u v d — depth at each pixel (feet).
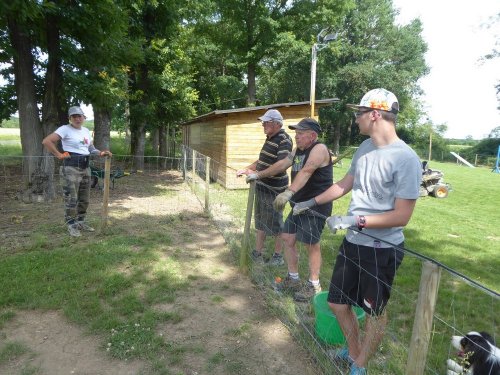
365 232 7.35
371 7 107.96
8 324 10.44
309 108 38.40
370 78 104.68
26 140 24.81
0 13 20.84
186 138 76.23
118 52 28.94
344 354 8.86
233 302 12.25
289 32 78.74
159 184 37.11
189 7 51.83
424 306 5.87
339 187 8.51
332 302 8.03
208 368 8.98
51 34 24.84
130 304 11.57
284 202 10.48
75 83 25.43
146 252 16.01
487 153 124.57
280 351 9.75
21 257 14.57
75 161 17.51
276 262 15.03
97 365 8.97
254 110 35.42
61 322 10.62
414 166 6.56
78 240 17.31
